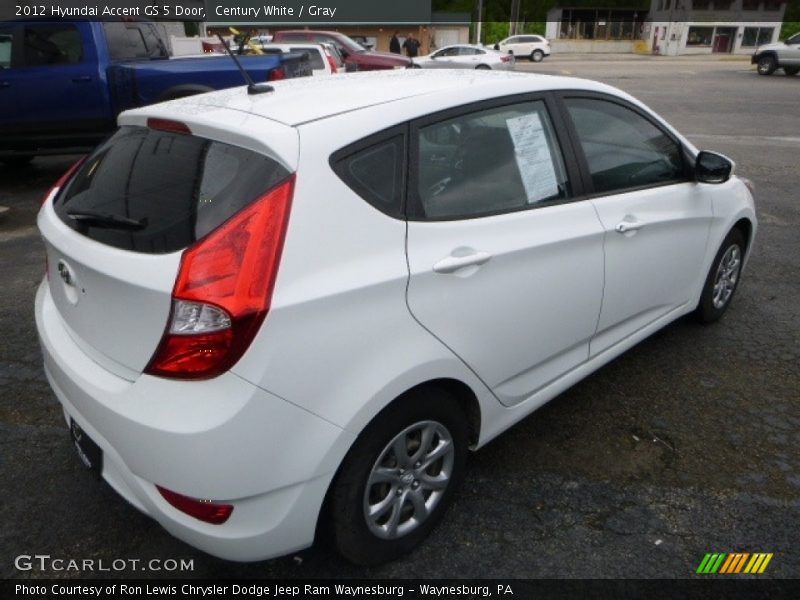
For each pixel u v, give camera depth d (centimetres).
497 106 261
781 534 255
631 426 322
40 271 523
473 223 238
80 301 216
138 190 216
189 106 238
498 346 249
